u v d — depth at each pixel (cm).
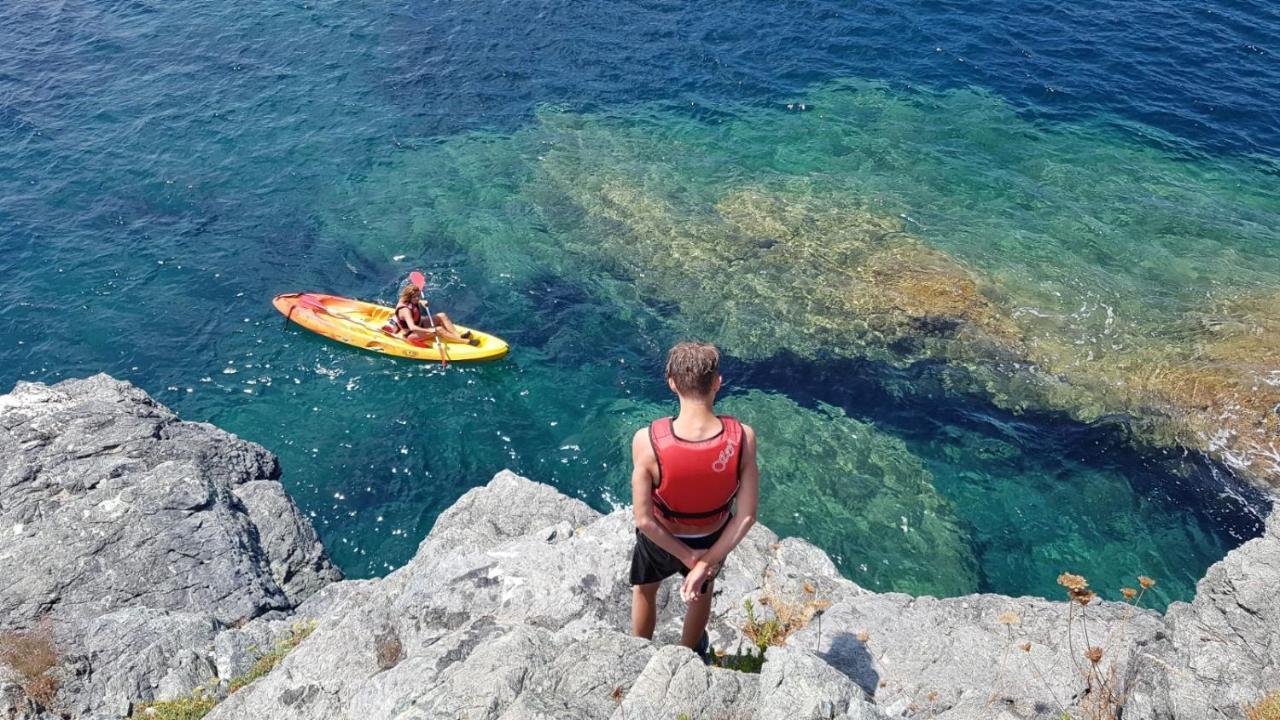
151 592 1136
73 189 2116
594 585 712
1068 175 2134
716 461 466
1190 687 614
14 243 1953
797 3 2838
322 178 2177
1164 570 1323
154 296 1842
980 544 1362
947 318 1750
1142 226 1973
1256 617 746
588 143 2295
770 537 838
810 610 689
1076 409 1570
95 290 1848
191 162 2211
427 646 638
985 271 1856
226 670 917
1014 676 634
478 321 1803
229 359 1711
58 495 1249
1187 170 2148
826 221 2009
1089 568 1329
